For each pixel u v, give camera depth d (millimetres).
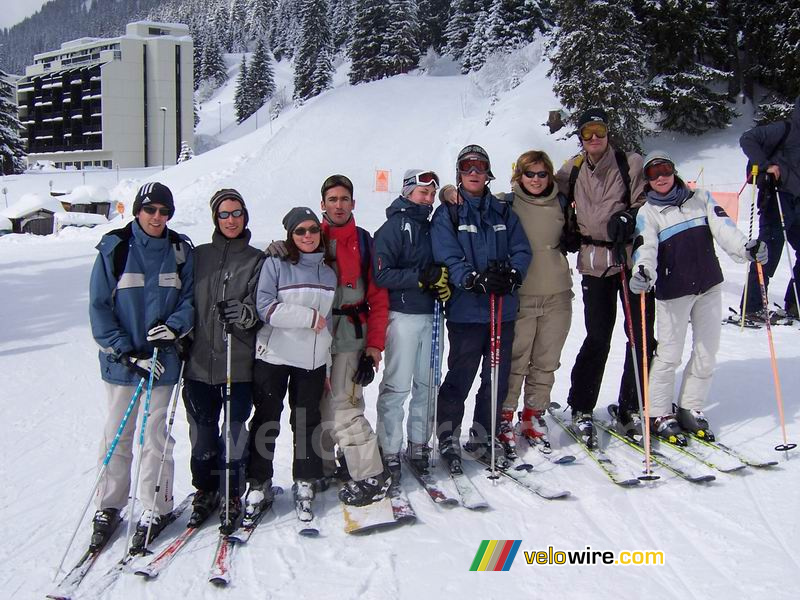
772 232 6543
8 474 3885
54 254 14594
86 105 65312
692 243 3674
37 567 2887
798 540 2883
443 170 25719
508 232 3561
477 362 3623
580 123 3725
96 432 4586
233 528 3086
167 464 3121
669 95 21922
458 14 49844
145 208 2975
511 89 31969
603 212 3686
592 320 3818
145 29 70250
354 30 46812
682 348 3830
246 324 3025
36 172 46219
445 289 3334
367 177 26719
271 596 2621
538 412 3959
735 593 2551
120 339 2953
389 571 2773
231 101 92875
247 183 25875
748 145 5973
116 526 3154
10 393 5473
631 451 3881
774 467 3549
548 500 3334
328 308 3191
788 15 21109
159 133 64250
